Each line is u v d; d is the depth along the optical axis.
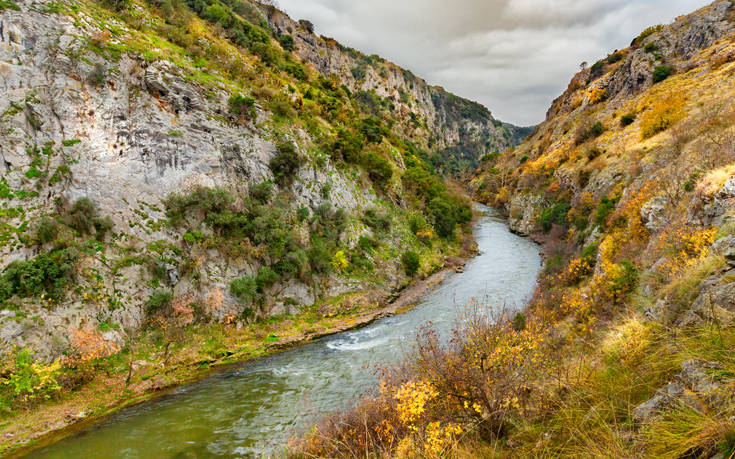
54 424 15.45
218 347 23.00
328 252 33.69
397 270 38.59
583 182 48.34
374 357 21.48
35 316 18.45
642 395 4.86
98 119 24.89
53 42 24.27
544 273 33.12
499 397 7.00
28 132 22.30
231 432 14.84
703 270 7.46
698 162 19.00
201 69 33.25
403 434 7.73
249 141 32.84
